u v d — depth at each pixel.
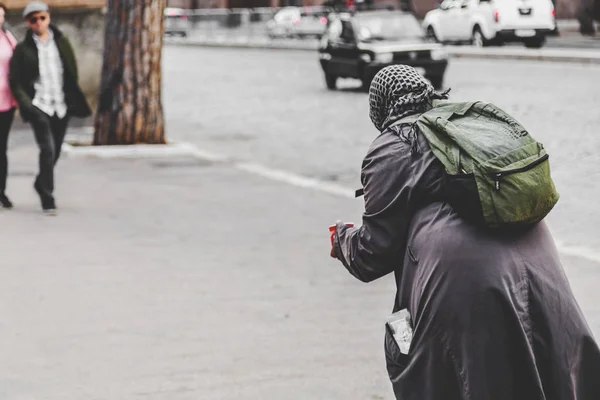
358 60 31.97
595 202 13.80
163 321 8.85
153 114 19.97
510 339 4.67
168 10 77.62
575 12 65.56
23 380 7.46
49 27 13.43
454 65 39.19
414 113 5.08
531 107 24.62
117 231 12.55
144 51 19.72
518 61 39.84
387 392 7.27
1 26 13.64
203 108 28.67
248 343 8.28
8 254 11.29
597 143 18.73
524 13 45.44
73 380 7.47
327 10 60.91
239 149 20.28
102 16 23.67
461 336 4.67
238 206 14.25
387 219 4.87
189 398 7.12
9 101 13.62
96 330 8.60
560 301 4.81
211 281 10.19
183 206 14.25
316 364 7.81
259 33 65.75
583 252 11.11
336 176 16.83
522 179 4.61
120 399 7.10
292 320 8.91
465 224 4.75
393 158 4.86
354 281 10.23
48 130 13.38
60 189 15.67
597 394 4.90
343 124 24.03
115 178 16.78
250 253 11.40
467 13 47.97
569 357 4.79
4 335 8.48
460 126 4.85
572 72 33.84
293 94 32.19
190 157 19.27
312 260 11.09
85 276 10.35
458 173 4.68
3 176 13.98
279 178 16.70
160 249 11.58
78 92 13.59
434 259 4.74
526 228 4.83
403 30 32.84
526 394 4.69
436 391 4.77
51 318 8.94
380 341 8.35
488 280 4.67
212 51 59.09
